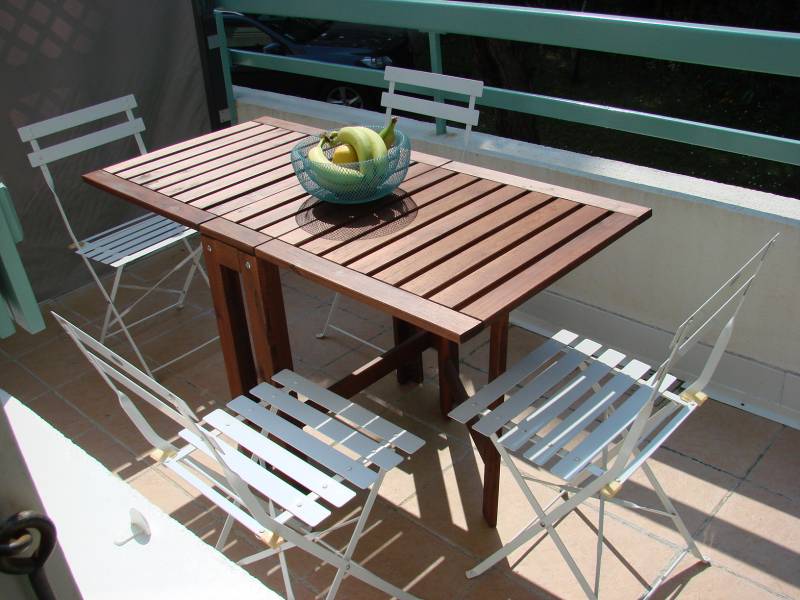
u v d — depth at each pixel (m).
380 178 2.29
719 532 2.41
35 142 3.03
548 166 3.13
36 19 3.49
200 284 3.98
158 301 3.86
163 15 3.91
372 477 2.00
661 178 2.92
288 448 2.62
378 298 1.91
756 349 2.85
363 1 3.43
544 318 3.43
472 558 2.39
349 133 2.28
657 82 7.46
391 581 2.33
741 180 6.45
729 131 2.73
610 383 2.24
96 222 3.96
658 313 3.07
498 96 3.29
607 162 3.09
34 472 1.48
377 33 6.41
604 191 3.02
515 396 2.20
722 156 6.69
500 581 2.30
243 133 3.06
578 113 3.08
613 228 2.19
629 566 2.31
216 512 2.62
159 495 2.70
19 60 3.48
